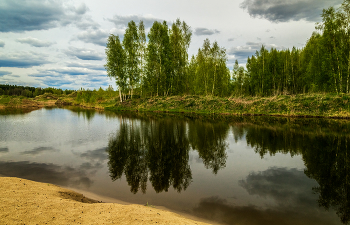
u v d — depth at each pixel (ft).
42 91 456.86
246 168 27.12
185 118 84.12
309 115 79.51
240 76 187.42
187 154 33.76
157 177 24.09
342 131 49.85
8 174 24.30
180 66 136.77
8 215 13.02
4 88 445.78
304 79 129.39
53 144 40.42
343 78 90.33
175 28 135.13
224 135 48.80
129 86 145.38
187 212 16.20
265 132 51.34
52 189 19.29
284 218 15.51
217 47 123.44
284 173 25.29
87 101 191.42
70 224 12.30
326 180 22.86
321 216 15.81
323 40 92.43
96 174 24.81
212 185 21.86
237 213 16.15
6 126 63.93
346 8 83.76
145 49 141.49
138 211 14.83
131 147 38.11
